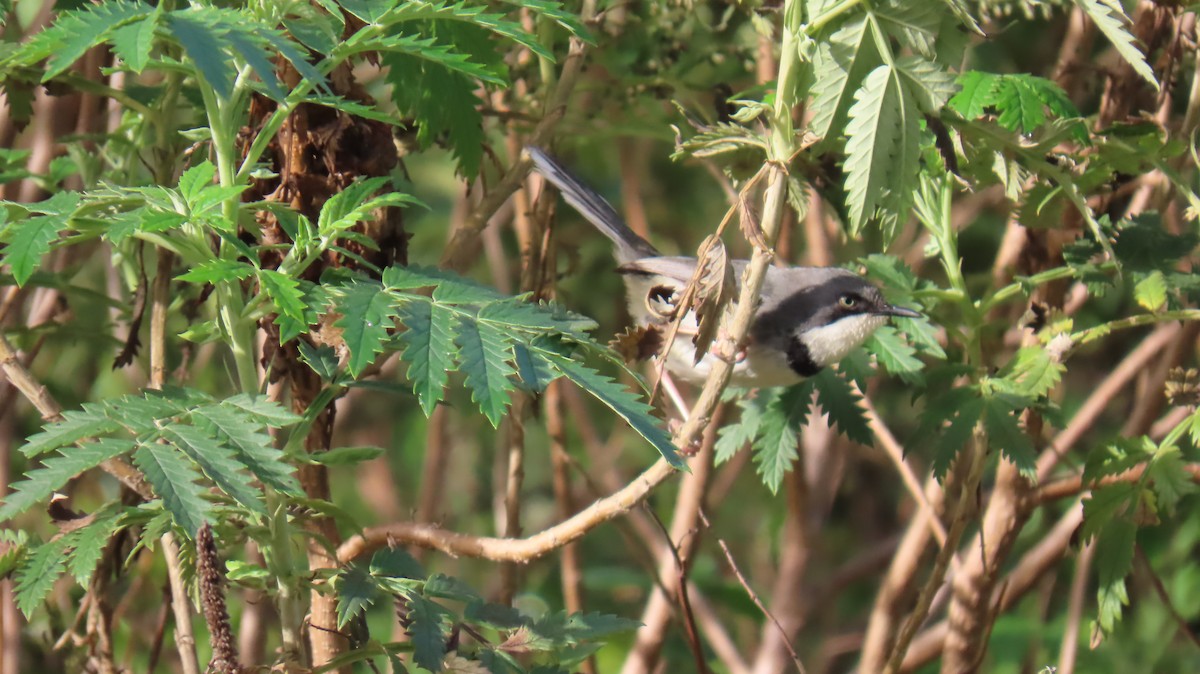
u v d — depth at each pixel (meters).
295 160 6.92
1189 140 8.03
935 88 5.56
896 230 5.71
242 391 5.64
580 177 9.95
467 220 8.31
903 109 5.57
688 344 9.53
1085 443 13.01
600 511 6.25
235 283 5.62
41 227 4.86
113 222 4.93
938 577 7.98
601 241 14.02
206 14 4.64
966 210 13.34
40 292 10.14
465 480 15.84
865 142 5.57
